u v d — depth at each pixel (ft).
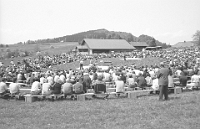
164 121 28.25
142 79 54.90
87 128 26.48
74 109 36.35
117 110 34.71
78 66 159.02
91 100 45.52
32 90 47.60
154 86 50.55
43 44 593.83
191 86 55.77
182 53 193.06
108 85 63.57
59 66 164.35
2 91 48.70
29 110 36.76
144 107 35.91
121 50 329.52
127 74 64.64
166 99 41.83
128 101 42.60
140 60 168.96
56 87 47.21
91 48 311.47
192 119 28.71
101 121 29.19
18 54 287.69
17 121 30.19
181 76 55.98
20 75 76.33
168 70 41.45
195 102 38.96
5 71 97.35
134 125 27.07
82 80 52.60
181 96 45.60
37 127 27.25
